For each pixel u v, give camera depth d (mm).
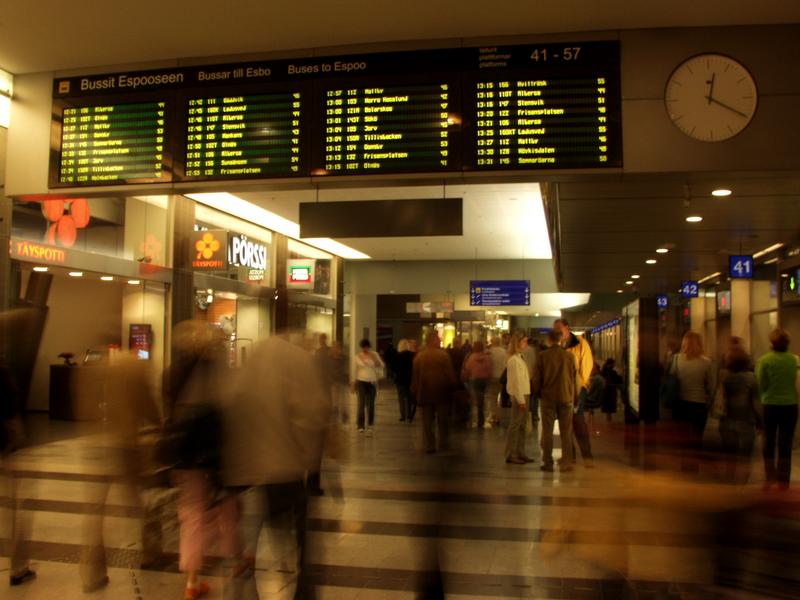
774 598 3592
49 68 7559
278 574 5410
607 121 6398
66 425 14547
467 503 7559
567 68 6504
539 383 9648
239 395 4113
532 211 19094
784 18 6238
